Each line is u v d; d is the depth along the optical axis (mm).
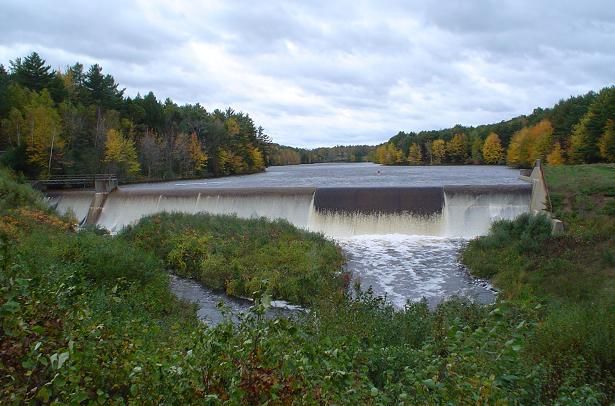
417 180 58969
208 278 20797
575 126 64312
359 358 7062
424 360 6984
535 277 19062
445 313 12773
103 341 5160
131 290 15570
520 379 5066
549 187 27484
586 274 18359
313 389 4547
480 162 106688
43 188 41406
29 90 57812
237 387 4227
